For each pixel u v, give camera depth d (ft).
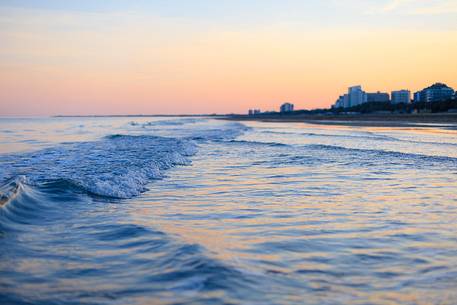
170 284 13.73
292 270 15.34
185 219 24.08
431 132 139.85
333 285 13.99
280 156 63.67
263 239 19.71
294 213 25.96
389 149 75.41
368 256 17.26
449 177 41.91
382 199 30.68
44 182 33.12
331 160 57.72
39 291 13.28
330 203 29.19
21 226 21.49
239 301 12.46
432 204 28.81
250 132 151.33
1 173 41.86
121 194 31.71
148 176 42.34
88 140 99.30
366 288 13.79
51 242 18.90
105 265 15.80
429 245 18.97
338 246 18.69
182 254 16.71
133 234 20.31
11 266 15.56
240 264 15.60
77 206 27.02
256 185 37.35
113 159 53.98
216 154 67.31
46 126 228.02
